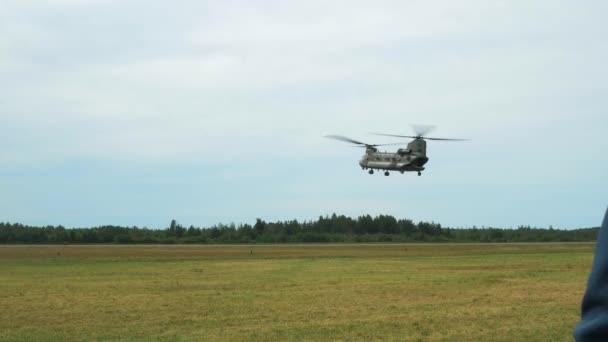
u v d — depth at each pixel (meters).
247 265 54.72
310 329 22.55
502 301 29.52
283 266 53.34
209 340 20.81
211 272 47.41
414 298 30.97
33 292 34.62
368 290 34.50
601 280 2.47
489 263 54.88
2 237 125.94
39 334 22.33
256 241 130.75
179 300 31.09
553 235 147.12
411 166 74.06
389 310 27.02
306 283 38.50
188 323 24.42
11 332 22.70
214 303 29.89
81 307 28.86
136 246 101.06
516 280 39.09
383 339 20.66
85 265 54.81
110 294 33.72
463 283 37.69
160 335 21.94
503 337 20.58
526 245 97.56
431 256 66.38
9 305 29.52
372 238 141.38
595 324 2.44
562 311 26.02
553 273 43.62
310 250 83.12
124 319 25.50
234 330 22.69
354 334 21.50
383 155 75.94
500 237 143.88
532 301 29.38
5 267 52.50
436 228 165.38
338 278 41.66
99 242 124.69
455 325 23.00
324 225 166.25
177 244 115.31
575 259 58.88
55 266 53.56
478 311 26.33
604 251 2.52
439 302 29.42
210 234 146.12
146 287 37.03
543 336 20.64
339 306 28.39
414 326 22.92
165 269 50.53
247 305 29.05
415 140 74.62
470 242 125.75
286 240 133.75
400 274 44.50
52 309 28.25
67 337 21.73
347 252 76.75
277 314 26.30
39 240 126.94
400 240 138.50
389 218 168.62
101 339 21.36
